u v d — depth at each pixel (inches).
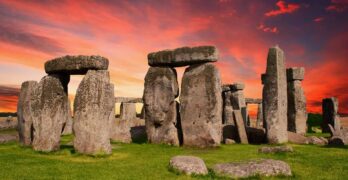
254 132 847.1
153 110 776.3
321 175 408.2
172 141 740.7
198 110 724.0
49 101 595.5
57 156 545.0
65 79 614.5
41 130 592.1
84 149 544.4
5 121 1232.8
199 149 681.0
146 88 792.3
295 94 993.5
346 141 720.3
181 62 753.0
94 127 541.6
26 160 507.2
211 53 727.7
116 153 583.5
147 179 385.1
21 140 689.0
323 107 1210.6
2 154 567.2
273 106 781.3
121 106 1272.1
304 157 539.8
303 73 1006.4
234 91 1236.5
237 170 391.5
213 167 414.9
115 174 412.5
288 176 394.0
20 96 703.1
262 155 565.6
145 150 642.2
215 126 709.3
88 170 435.5
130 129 866.1
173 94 767.1
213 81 721.6
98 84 549.3
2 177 398.6
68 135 932.6
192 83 739.4
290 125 992.9
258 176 384.5
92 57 551.2
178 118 776.9
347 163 487.8
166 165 465.1
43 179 388.2
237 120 840.3
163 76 776.9
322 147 681.0
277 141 763.4
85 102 548.1
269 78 797.2
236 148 690.8
